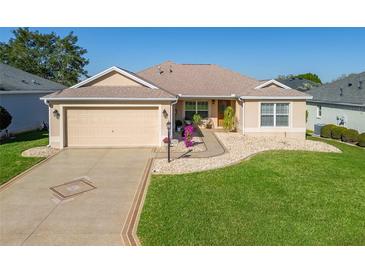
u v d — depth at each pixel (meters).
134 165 13.71
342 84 29.41
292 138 22.05
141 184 11.08
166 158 15.01
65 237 7.26
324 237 7.27
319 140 22.97
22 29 54.19
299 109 22.06
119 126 17.95
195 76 28.30
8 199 9.70
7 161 14.32
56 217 8.37
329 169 13.14
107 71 19.58
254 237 7.22
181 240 7.07
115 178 11.82
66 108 17.58
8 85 24.23
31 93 26.62
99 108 17.73
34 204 9.30
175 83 27.06
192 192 10.15
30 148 17.22
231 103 26.08
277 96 21.67
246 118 22.06
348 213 8.66
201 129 25.69
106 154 15.98
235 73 29.09
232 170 12.70
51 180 11.59
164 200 9.46
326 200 9.59
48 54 55.41
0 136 21.31
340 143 22.12
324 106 28.33
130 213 8.59
